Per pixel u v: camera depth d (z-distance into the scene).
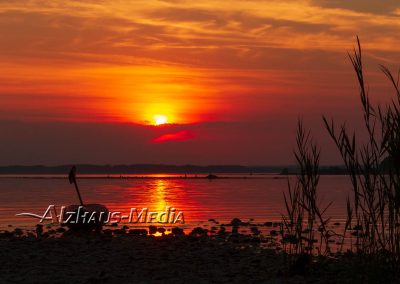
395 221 9.10
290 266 10.23
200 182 112.88
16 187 75.38
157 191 59.97
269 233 18.72
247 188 73.25
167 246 14.27
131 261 11.93
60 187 75.00
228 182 113.56
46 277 10.13
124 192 56.66
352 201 38.56
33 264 11.48
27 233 18.64
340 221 22.95
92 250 13.42
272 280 9.60
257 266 11.22
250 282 9.59
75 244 14.45
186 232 19.19
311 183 10.13
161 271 10.79
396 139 8.70
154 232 18.72
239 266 11.24
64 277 10.15
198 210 30.58
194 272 10.68
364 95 8.98
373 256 9.12
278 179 149.88
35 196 47.16
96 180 134.75
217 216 26.66
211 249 13.88
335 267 10.45
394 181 8.83
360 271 9.30
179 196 47.72
